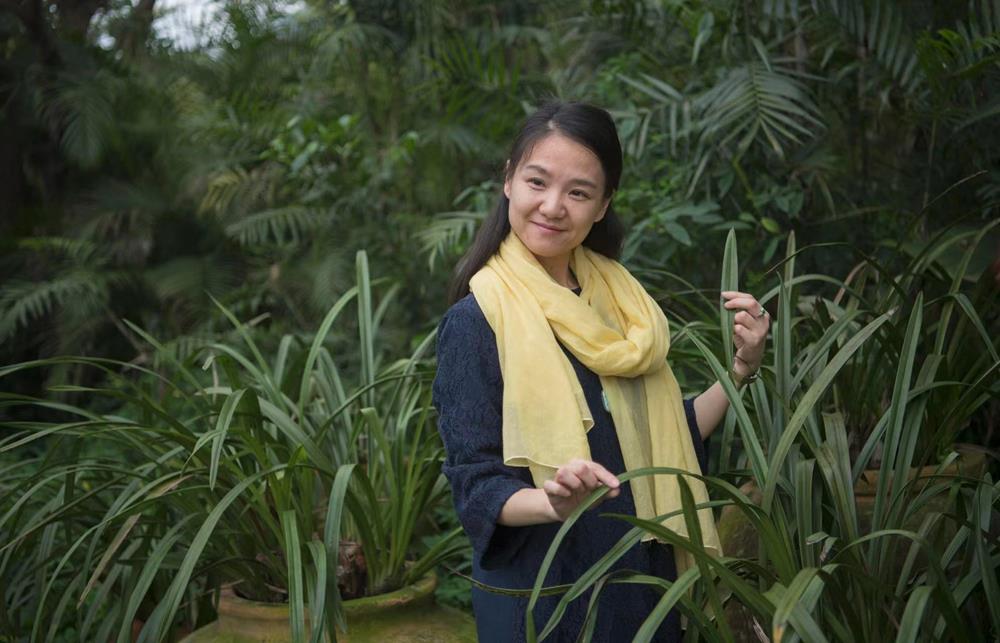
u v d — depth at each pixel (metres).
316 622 1.80
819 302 2.26
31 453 4.67
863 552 1.82
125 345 6.45
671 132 3.14
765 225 3.05
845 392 2.21
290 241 6.13
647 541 1.69
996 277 2.18
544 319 1.67
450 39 5.26
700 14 3.31
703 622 1.58
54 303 6.18
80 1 6.62
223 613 2.16
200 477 2.21
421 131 5.21
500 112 4.64
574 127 1.65
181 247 6.76
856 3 2.89
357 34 5.25
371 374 2.53
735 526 2.13
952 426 2.11
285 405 2.45
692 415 1.86
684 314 2.86
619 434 1.68
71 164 6.69
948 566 1.87
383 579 2.29
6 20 6.31
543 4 5.51
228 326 6.03
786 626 1.50
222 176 5.89
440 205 5.31
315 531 2.28
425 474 2.35
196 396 2.69
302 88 5.86
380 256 5.18
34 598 2.52
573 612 1.63
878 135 3.42
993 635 1.82
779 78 3.03
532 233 1.69
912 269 2.24
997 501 1.88
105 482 2.51
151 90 6.48
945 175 2.99
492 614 1.71
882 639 1.68
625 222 3.45
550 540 1.65
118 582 2.51
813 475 1.85
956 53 2.66
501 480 1.56
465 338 1.67
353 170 5.19
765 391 2.01
